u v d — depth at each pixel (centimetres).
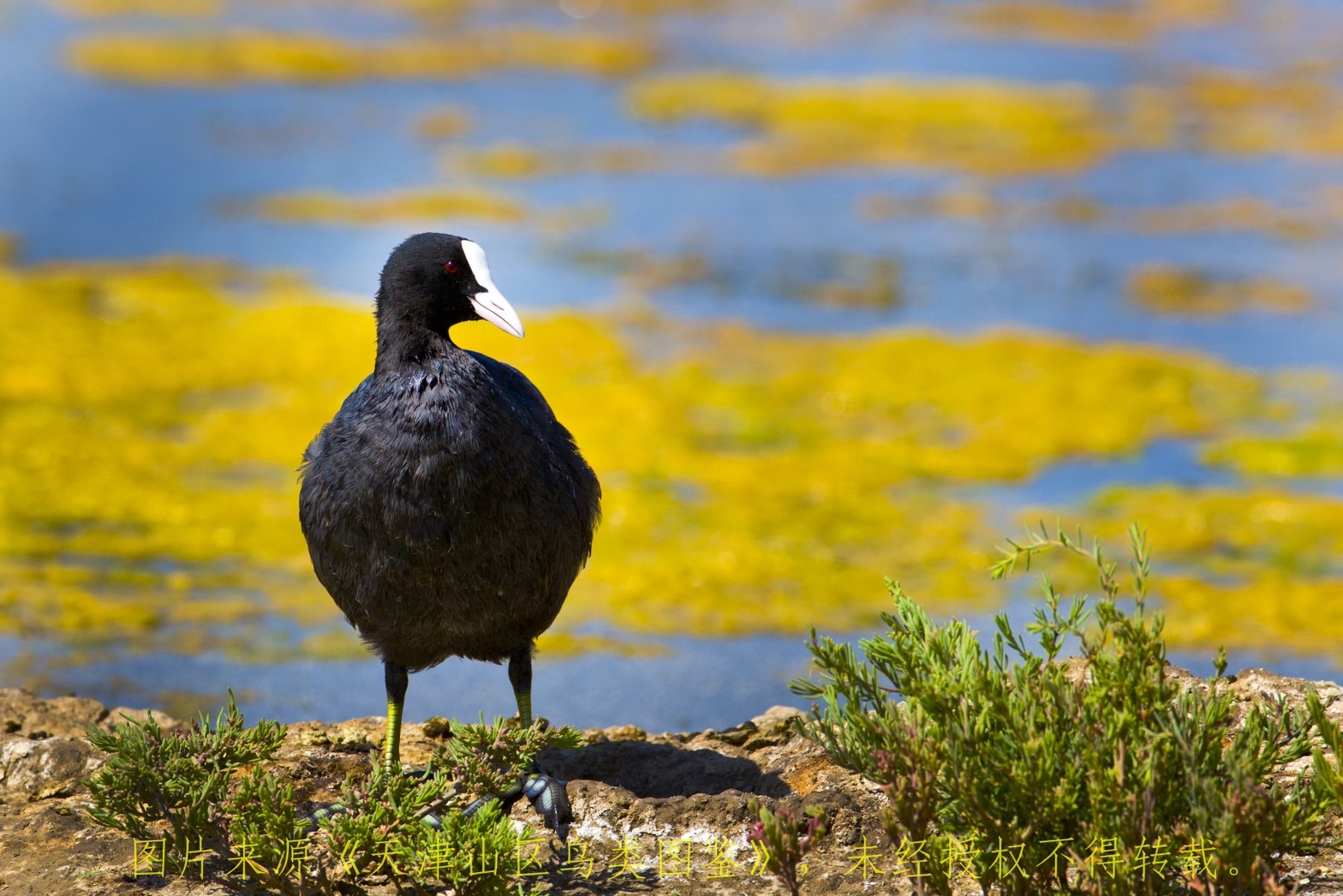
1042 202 2903
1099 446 1728
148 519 1472
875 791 669
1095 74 4078
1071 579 1347
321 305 2162
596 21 4919
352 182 2948
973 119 3531
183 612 1255
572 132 3409
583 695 1086
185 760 591
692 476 1609
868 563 1390
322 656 1167
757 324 2184
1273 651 1193
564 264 2455
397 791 584
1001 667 564
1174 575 1360
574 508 662
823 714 771
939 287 2389
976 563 1394
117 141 3225
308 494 657
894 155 3241
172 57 4031
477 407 629
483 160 3138
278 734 614
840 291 2352
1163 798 530
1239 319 2247
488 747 595
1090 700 539
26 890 604
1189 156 3253
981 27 4838
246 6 4938
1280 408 1862
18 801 704
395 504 629
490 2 5256
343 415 663
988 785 544
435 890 596
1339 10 5212
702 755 710
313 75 3922
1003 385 1905
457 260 667
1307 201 2916
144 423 1734
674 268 2447
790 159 3191
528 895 588
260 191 2880
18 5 4712
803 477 1617
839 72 4094
